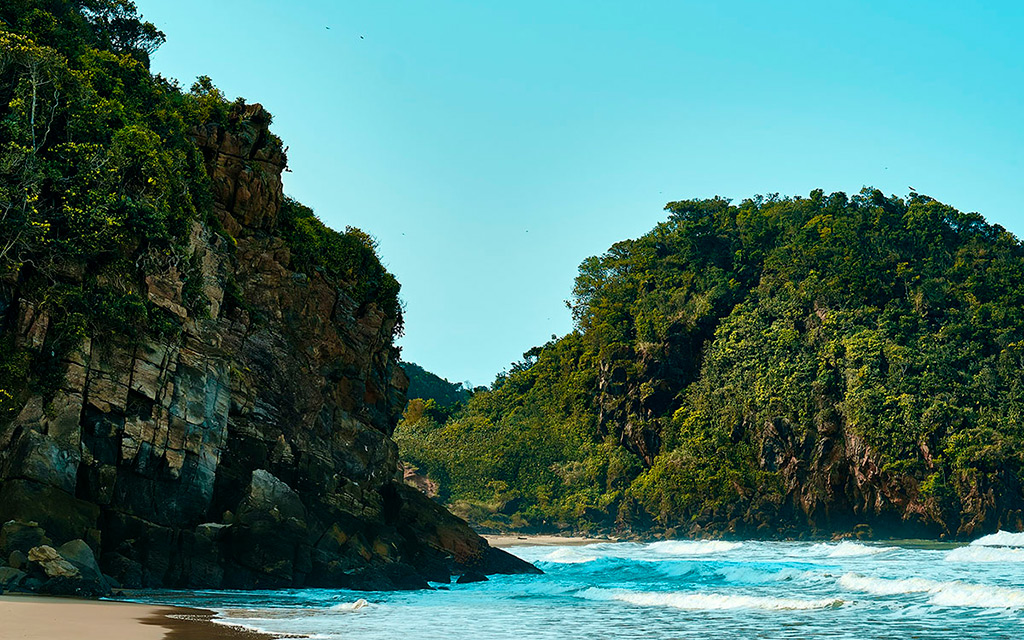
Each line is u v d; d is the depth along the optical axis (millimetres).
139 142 33969
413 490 46531
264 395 40250
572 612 29203
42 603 22344
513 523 126750
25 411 28312
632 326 155375
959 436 114750
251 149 43719
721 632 24688
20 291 30000
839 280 143250
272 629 22062
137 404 31734
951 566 54344
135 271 33000
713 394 136375
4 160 31078
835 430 121562
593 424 147750
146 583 29672
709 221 164125
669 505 123688
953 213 163625
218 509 35250
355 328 47500
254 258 42281
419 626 24625
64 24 40500
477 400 170000
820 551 78500
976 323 137375
